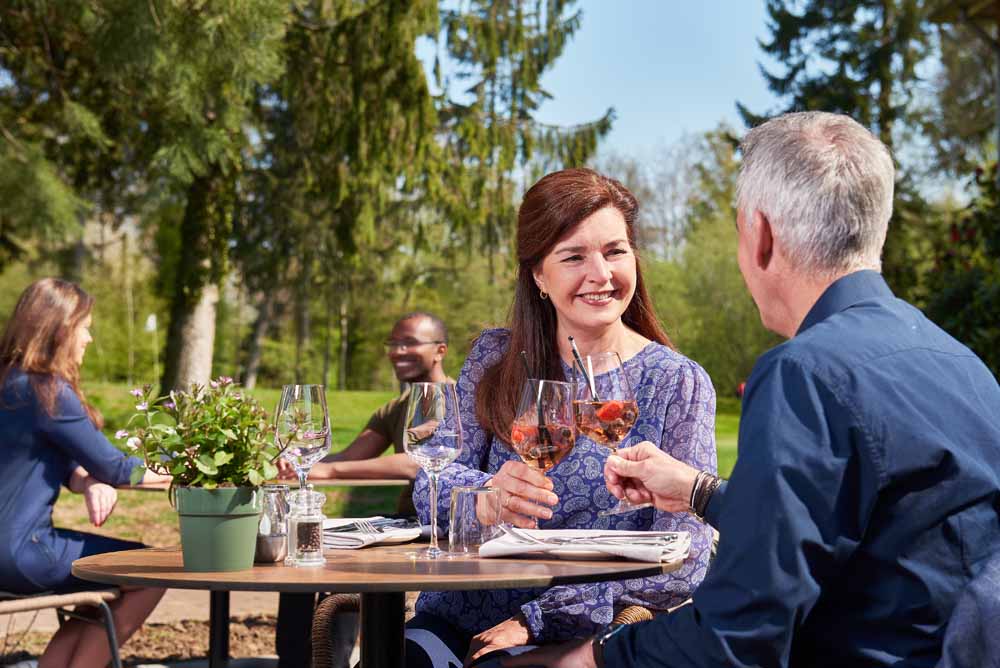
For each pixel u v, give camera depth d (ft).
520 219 8.02
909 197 61.82
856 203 4.90
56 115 37.09
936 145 62.13
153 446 5.88
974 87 53.21
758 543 4.34
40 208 30.78
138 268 103.60
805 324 4.99
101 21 28.71
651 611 7.14
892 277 38.32
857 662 4.48
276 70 30.09
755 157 5.12
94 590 10.02
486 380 8.16
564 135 47.24
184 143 31.94
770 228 5.08
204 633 15.01
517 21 44.04
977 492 4.38
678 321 99.14
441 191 44.55
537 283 8.07
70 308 10.26
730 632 4.37
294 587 5.34
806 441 4.41
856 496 4.39
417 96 38.81
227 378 6.06
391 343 14.12
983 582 4.17
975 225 24.16
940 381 4.57
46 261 71.00
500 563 6.09
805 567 4.30
